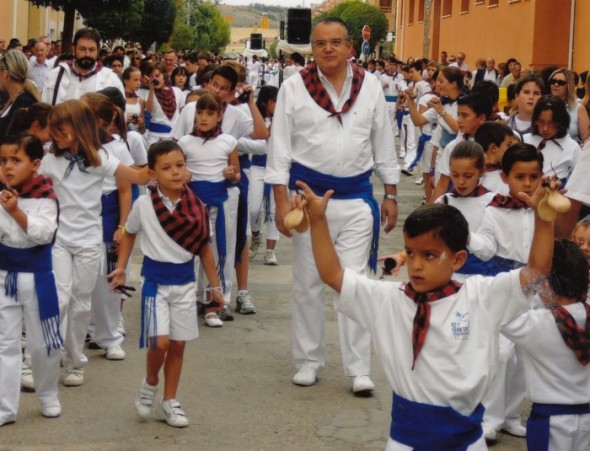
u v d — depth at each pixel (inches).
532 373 198.4
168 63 816.3
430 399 163.9
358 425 257.3
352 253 282.7
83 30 406.3
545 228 156.8
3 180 247.0
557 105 311.1
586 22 1099.3
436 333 163.2
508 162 246.1
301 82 282.4
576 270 194.9
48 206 243.3
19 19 1646.2
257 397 277.7
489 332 164.1
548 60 1183.6
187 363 307.3
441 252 161.6
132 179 267.7
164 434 247.6
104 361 307.9
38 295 245.8
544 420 197.5
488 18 1429.6
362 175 284.4
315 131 280.2
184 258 251.3
